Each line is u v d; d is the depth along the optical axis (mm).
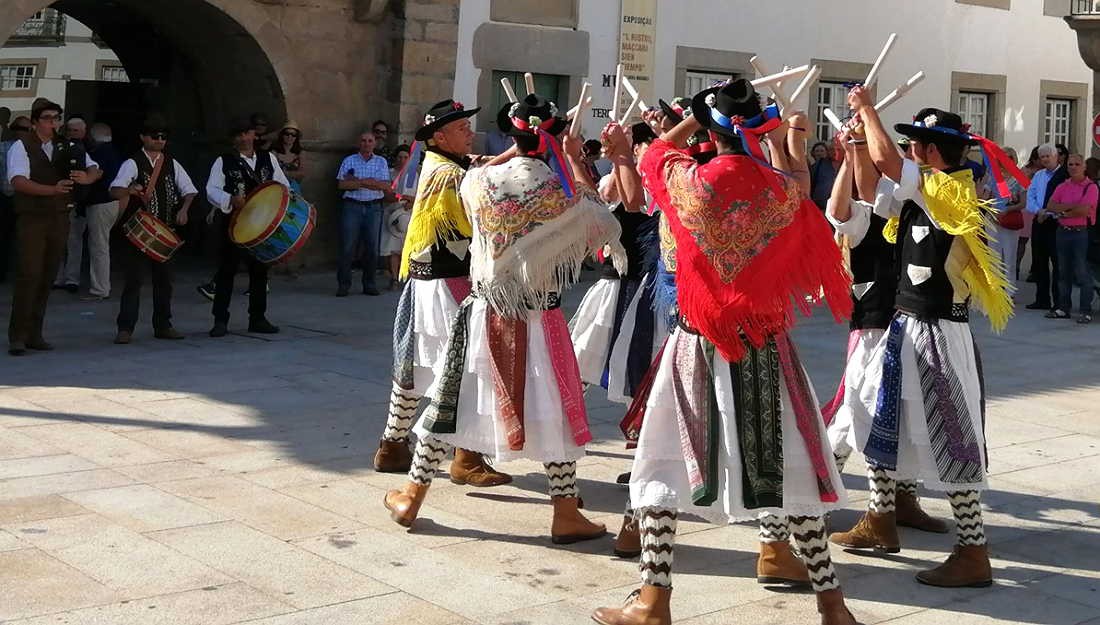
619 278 6867
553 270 5738
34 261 10000
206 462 7004
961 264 5398
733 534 6117
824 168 16250
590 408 8695
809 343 11750
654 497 4695
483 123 16938
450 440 5832
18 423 7727
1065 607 5258
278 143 15234
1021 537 6195
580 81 17594
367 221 14172
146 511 6094
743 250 4598
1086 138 23469
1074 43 23016
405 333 6734
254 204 11117
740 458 4656
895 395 5473
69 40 34750
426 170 6535
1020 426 8641
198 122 17297
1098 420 8883
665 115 5895
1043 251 14633
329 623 4828
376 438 7656
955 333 5441
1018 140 22500
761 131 4629
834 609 4785
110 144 13156
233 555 5531
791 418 4734
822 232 4730
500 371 5742
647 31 18109
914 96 21062
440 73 16391
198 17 15648
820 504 4730
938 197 5340
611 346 6926
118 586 5121
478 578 5383
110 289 13945
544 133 5680
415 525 6039
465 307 5871
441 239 6570
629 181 5555
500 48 16938
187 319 12125
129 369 9539
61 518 5938
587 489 6805
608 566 5586
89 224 13117
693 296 4613
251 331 11453
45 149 10742
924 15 20938
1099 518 6539
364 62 16172
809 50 19688
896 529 6035
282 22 15508
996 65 21984
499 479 6809
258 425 7887
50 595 4996
